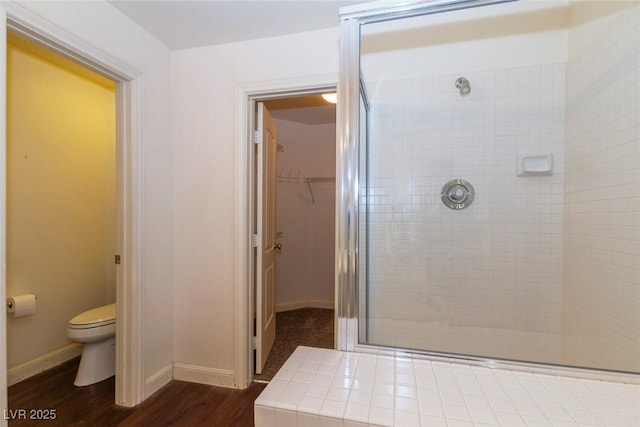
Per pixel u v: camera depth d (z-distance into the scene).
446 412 0.72
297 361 0.99
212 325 2.08
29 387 2.04
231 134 2.03
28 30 1.30
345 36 1.24
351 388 0.83
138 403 1.86
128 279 1.83
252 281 2.14
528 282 1.62
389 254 1.77
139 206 1.84
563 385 0.85
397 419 0.70
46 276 2.31
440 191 1.72
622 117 1.24
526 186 1.62
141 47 1.85
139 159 1.84
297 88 1.93
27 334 2.18
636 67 1.16
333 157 3.93
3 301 1.18
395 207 1.76
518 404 0.76
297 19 1.77
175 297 2.13
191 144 2.10
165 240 2.06
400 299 1.75
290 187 3.89
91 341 2.07
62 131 2.44
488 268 1.67
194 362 2.11
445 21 1.68
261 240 2.25
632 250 1.18
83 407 1.83
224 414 1.78
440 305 1.72
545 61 1.59
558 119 1.58
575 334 1.49
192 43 2.03
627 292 1.20
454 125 1.70
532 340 1.62
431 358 1.01
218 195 2.06
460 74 1.68
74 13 1.46
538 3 1.60
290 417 0.74
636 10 1.17
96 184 2.70
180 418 1.74
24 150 2.19
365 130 1.53
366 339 1.26
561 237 1.58
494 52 1.64
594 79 1.39
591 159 1.41
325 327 3.24
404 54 1.74
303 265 3.97
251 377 2.13
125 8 1.67
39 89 2.28
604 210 1.33
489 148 1.66
